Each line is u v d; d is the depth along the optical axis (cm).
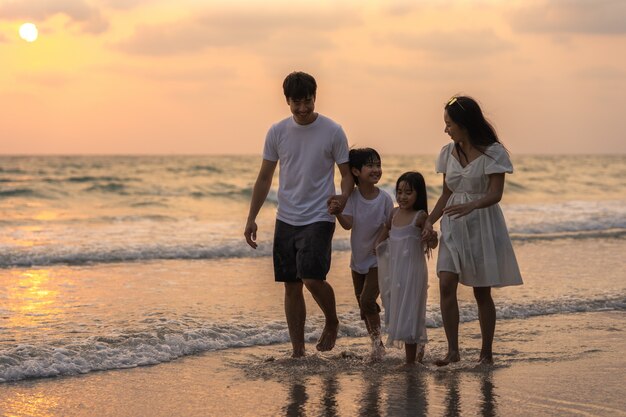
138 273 929
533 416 384
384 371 479
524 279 879
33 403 407
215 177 3631
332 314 514
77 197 2406
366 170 500
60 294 764
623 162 6862
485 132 475
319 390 435
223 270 966
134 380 456
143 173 3869
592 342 563
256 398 420
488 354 496
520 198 3102
